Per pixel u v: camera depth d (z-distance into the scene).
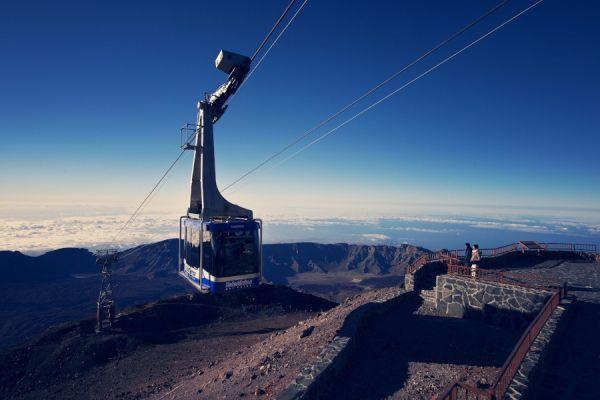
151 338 73.75
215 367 31.91
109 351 68.44
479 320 20.98
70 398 48.88
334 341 16.45
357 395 13.48
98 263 87.38
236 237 20.41
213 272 19.75
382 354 16.89
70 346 70.19
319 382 13.17
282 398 11.92
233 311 100.50
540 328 14.44
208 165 23.42
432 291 24.50
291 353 19.38
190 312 96.38
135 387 45.78
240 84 22.83
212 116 24.16
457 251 29.53
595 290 21.64
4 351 71.62
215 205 23.19
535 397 11.42
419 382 14.04
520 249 34.56
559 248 33.97
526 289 19.36
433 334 19.09
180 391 27.39
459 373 14.59
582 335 15.70
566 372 12.98
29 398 53.97
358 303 24.52
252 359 23.83
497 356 16.17
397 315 21.98
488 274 24.52
